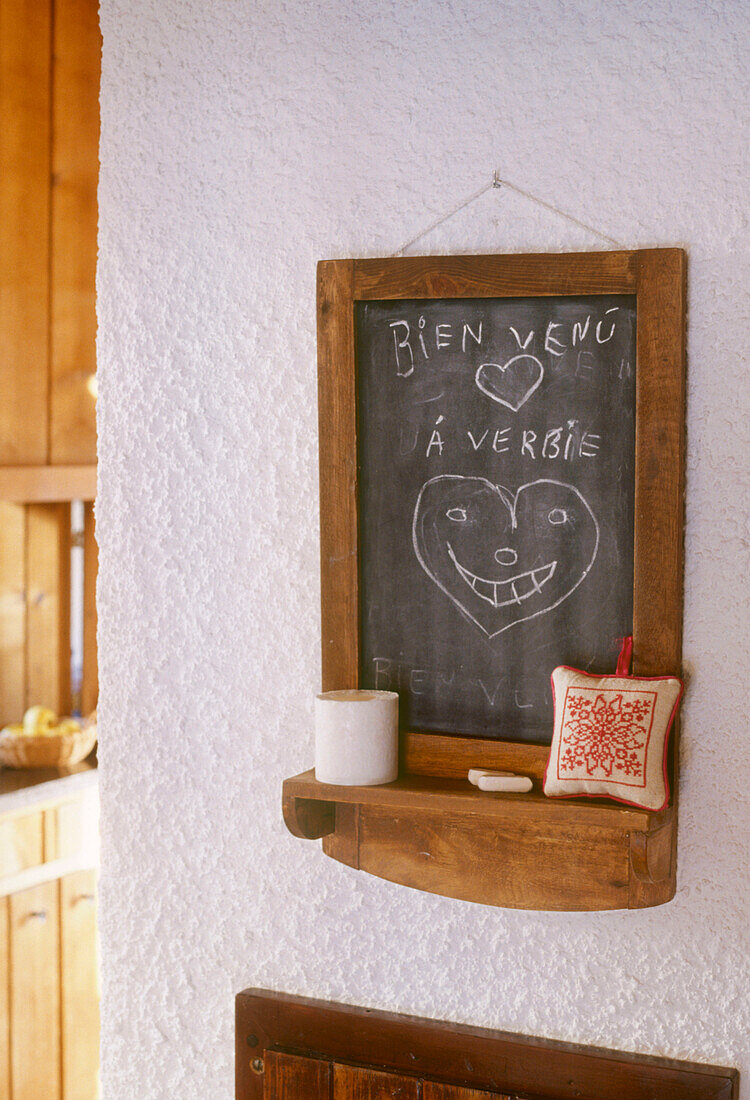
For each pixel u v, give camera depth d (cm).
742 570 114
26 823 229
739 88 113
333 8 128
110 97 139
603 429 117
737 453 114
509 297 119
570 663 119
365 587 127
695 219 115
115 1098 145
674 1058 119
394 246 127
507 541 121
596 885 117
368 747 119
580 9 118
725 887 116
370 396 126
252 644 136
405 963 130
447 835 123
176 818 141
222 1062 140
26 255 238
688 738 117
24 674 279
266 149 132
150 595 141
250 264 134
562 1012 123
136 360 140
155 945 142
